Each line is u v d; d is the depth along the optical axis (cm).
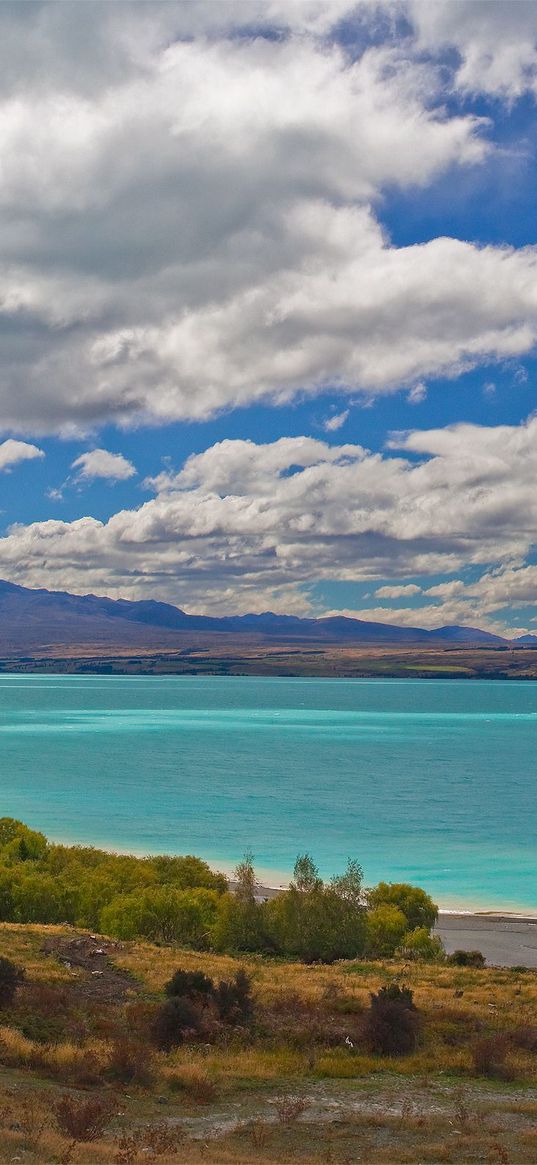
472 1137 2217
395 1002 3281
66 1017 3117
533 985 4212
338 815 13050
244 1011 3312
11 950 4003
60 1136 1967
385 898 6091
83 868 6347
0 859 6575
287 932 5025
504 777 18338
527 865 9338
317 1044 3097
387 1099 2580
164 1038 3006
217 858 9412
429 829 11869
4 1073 2505
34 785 16125
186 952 4512
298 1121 2341
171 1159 1897
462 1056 2988
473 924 6488
